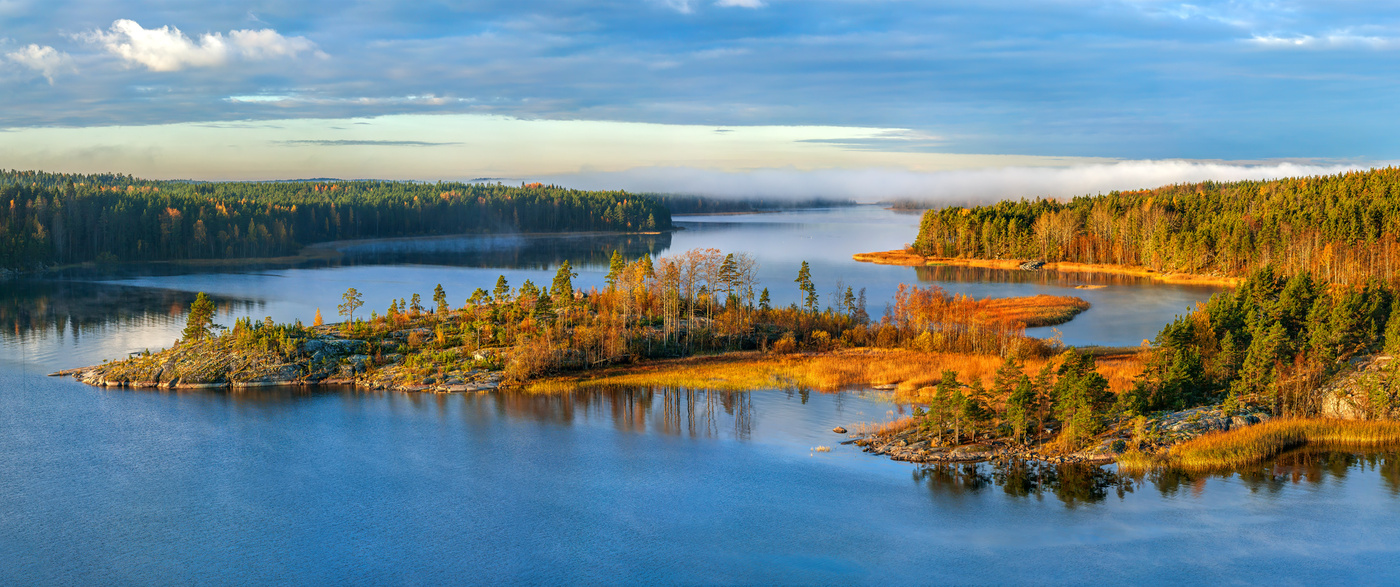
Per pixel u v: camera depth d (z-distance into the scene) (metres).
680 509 73.69
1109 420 89.19
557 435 93.88
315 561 65.69
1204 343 106.56
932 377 112.31
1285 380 90.06
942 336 132.62
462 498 76.81
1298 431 84.31
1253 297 137.38
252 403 107.69
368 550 67.25
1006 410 90.00
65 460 87.06
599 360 125.50
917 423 92.75
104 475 82.88
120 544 68.50
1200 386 95.50
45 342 147.50
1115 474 77.88
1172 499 72.38
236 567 64.81
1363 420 85.94
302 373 118.69
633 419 99.31
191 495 78.06
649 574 63.03
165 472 83.62
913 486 76.69
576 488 78.62
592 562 64.94
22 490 79.25
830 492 76.00
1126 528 67.62
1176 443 82.31
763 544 67.06
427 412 103.31
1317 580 59.84
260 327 130.25
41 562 65.81
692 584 61.47
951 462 81.88
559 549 66.94
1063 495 73.69
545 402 107.25
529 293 152.88
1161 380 94.62
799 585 60.84
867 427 93.62
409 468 84.38
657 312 148.25
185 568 64.81
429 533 70.00
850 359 126.50
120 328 160.62
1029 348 123.81
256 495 77.88
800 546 66.44
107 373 120.06
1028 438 86.62
